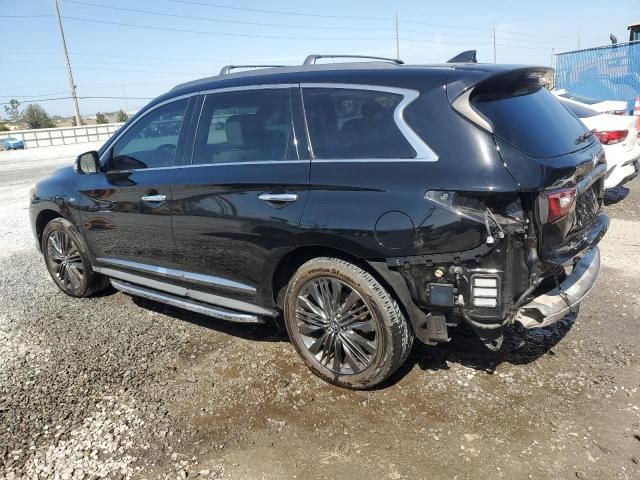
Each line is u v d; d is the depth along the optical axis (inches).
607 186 285.9
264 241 132.0
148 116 166.6
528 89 129.8
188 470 106.4
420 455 106.8
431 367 137.8
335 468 104.7
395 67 127.6
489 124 110.2
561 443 107.9
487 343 114.7
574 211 114.4
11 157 1006.4
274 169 131.3
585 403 120.3
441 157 111.7
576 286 121.7
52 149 1215.6
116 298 199.5
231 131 143.7
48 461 110.3
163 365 147.3
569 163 112.2
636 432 110.1
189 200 146.3
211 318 177.6
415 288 115.3
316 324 132.5
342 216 118.8
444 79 117.0
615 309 165.8
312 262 128.2
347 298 125.6
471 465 103.3
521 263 110.1
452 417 117.7
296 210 125.3
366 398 126.7
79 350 158.4
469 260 109.0
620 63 647.1
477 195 107.0
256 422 120.3
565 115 135.3
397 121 118.6
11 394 135.8
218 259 144.6
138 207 160.7
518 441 109.1
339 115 127.0
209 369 144.1
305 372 140.0
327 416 121.0
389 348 120.9
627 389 124.4
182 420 122.3
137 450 112.8
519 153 108.1
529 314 114.0
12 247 280.1
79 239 188.5
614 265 204.1
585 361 137.0
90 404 130.0
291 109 134.1
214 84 152.5
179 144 154.9
